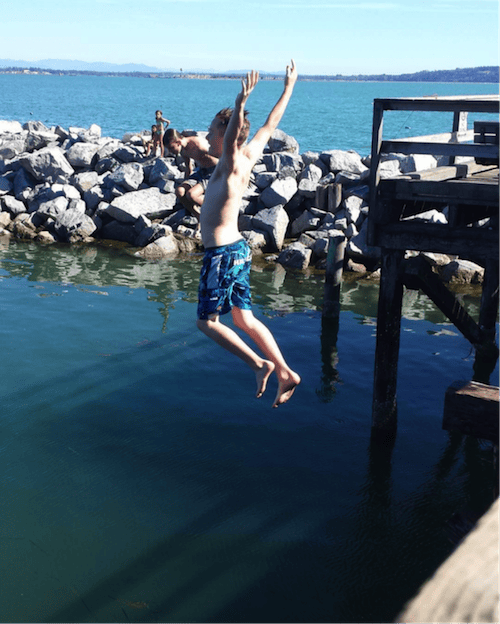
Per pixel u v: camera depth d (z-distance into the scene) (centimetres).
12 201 2020
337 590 563
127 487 710
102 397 922
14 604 534
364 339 1178
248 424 860
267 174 1944
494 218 980
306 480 736
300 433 845
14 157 2252
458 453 810
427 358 1090
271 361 341
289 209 1889
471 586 67
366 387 984
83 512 665
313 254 1702
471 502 703
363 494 712
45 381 967
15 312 1263
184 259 1723
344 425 868
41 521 648
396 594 561
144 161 2177
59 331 1170
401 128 6869
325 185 1822
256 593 555
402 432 856
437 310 1351
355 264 1638
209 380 991
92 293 1402
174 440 812
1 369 1003
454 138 916
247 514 668
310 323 1259
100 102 12462
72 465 750
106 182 2048
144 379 985
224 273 344
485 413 463
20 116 7462
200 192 428
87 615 525
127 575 574
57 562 589
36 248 1806
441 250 728
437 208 905
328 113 9338
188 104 12200
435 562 604
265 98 16825
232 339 348
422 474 760
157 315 1272
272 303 1377
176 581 568
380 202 745
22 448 785
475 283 1518
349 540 632
